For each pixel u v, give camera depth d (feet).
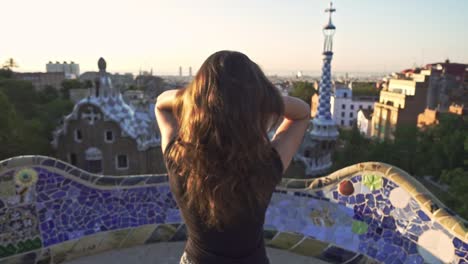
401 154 102.99
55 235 14.80
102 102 79.87
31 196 14.44
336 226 14.94
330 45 73.10
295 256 15.06
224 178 4.62
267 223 16.07
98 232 15.53
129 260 14.87
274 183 5.00
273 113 4.97
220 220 4.82
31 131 99.09
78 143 80.89
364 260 13.93
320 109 76.23
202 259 5.16
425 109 159.43
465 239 11.46
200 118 4.67
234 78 4.74
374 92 334.85
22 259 14.08
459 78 196.75
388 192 13.79
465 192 59.06
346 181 14.90
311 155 78.38
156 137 85.92
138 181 16.29
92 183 15.67
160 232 16.08
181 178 4.95
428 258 12.38
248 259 5.16
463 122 100.01
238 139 4.56
